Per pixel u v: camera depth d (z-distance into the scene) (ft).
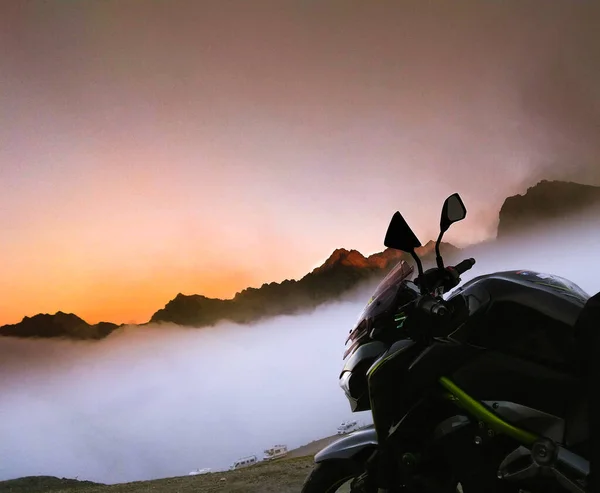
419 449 8.07
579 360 6.30
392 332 8.56
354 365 8.78
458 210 8.07
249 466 34.14
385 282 8.75
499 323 7.35
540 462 6.63
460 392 7.50
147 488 27.20
